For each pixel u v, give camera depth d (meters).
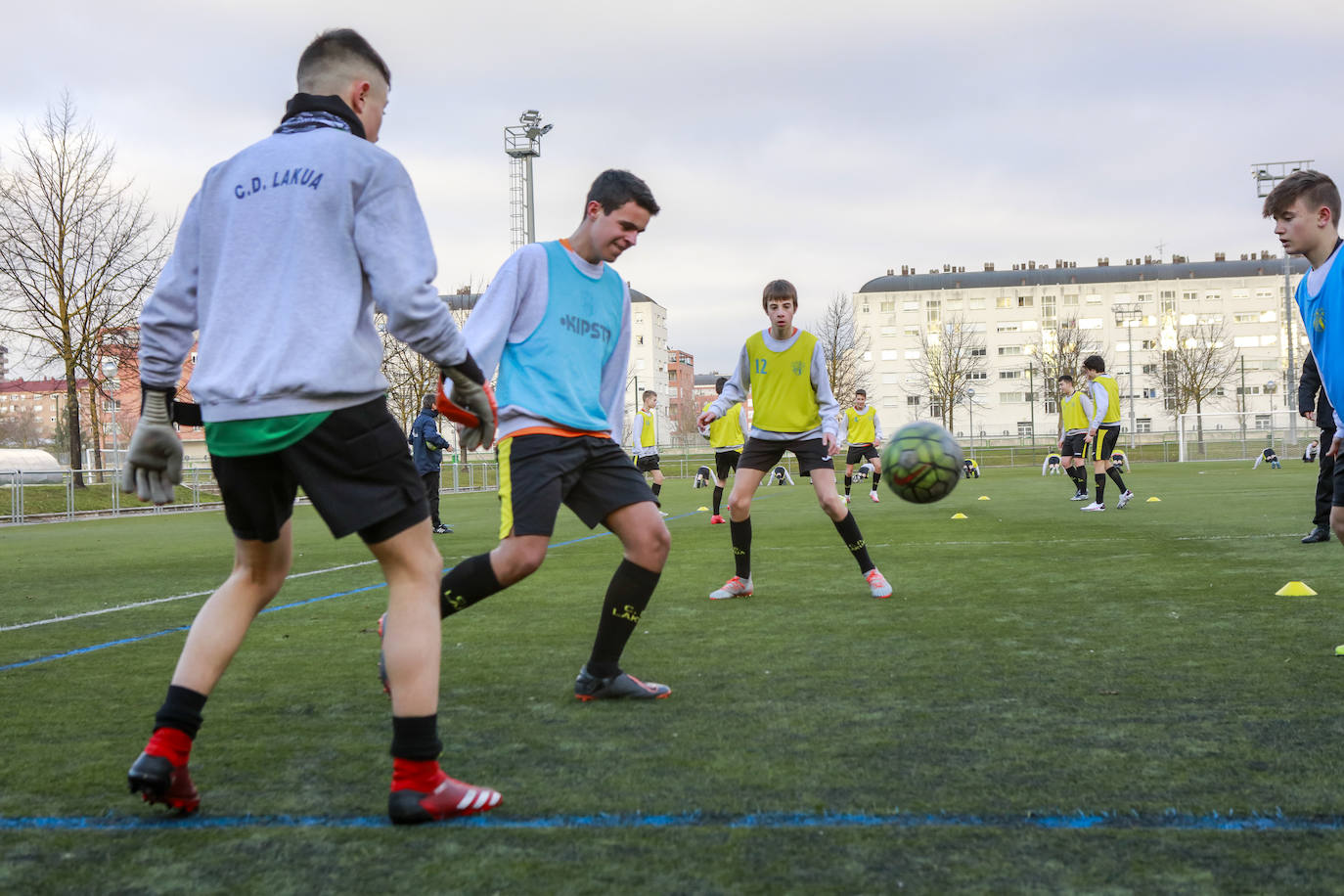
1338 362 3.73
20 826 2.21
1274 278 92.06
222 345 2.22
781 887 1.83
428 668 2.24
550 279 3.29
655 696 3.39
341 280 2.23
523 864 1.96
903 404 96.62
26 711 3.32
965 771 2.52
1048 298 94.44
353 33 2.46
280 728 3.05
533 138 32.22
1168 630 4.46
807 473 5.85
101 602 6.30
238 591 2.39
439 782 2.24
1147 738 2.79
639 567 3.35
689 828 2.15
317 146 2.25
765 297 5.81
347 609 5.69
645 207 3.30
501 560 3.19
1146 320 92.94
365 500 2.21
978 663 3.84
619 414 3.50
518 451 3.22
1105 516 11.95
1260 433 44.50
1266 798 2.27
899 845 2.03
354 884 1.88
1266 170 39.56
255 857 2.02
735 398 6.09
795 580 6.57
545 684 3.64
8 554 10.41
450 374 2.37
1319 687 3.35
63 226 25.86
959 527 10.77
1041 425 94.12
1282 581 5.97
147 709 3.35
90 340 26.42
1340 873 1.87
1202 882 1.83
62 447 60.09
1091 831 2.09
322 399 2.17
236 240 2.25
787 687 3.51
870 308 97.00
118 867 1.97
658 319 120.44
